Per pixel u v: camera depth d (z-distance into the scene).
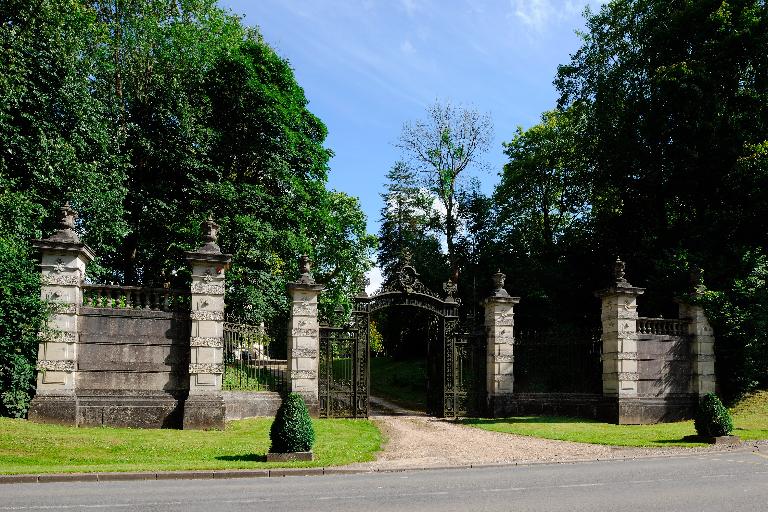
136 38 30.47
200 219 26.95
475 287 40.88
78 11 26.42
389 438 18.30
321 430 19.16
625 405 22.28
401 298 24.72
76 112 23.98
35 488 10.48
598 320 33.12
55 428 15.92
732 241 26.88
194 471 11.84
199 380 18.48
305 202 30.73
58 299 17.48
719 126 26.42
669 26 28.75
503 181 44.94
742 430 20.22
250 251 27.38
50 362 17.17
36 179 22.59
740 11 26.81
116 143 26.73
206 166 28.02
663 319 23.67
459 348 25.27
